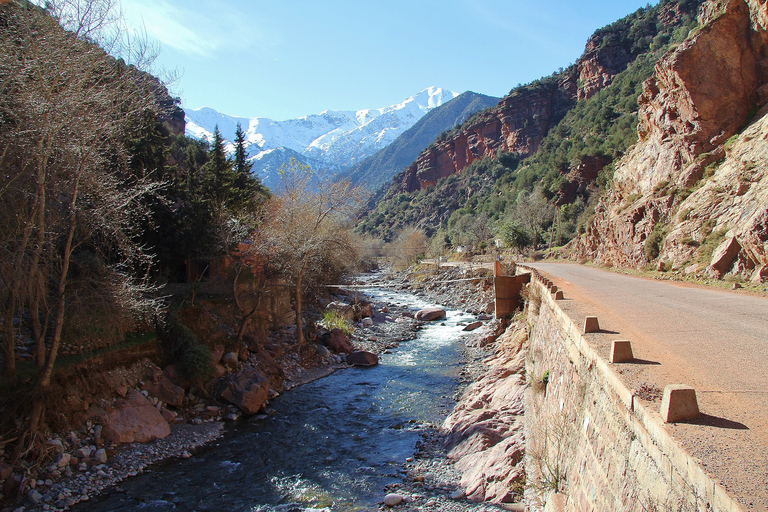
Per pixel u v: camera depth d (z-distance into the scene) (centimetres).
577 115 14225
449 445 1379
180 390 1748
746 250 1941
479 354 2575
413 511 1058
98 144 1380
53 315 1467
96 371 1530
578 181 9162
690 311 1192
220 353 2088
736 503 275
